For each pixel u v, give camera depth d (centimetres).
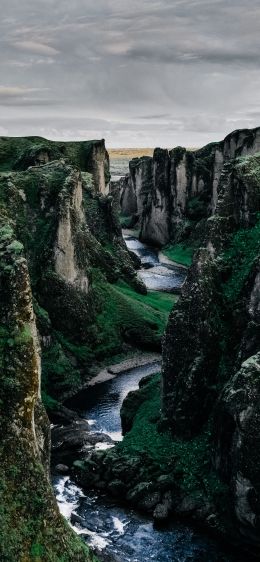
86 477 4725
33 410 3103
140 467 4625
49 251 7344
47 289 7269
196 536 4122
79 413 6203
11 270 3183
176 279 11344
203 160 14412
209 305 4794
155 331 8050
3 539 2761
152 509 4356
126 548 3994
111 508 4441
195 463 4553
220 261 5062
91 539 4069
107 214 10044
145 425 5156
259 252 4669
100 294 8194
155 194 14512
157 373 6344
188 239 13388
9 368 3038
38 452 3128
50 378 6612
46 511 2972
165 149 14150
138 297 9069
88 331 7531
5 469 2914
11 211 7262
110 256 9344
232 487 3966
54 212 7544
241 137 12662
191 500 4303
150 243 14900
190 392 4716
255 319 4488
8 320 3142
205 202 13675
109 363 7469
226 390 4200
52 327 7238
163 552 3972
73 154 12269
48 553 2886
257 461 3794
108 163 13150
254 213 5119
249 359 4053
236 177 5241
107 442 5438
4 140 11688
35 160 10612
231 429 4116
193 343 4778
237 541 4031
